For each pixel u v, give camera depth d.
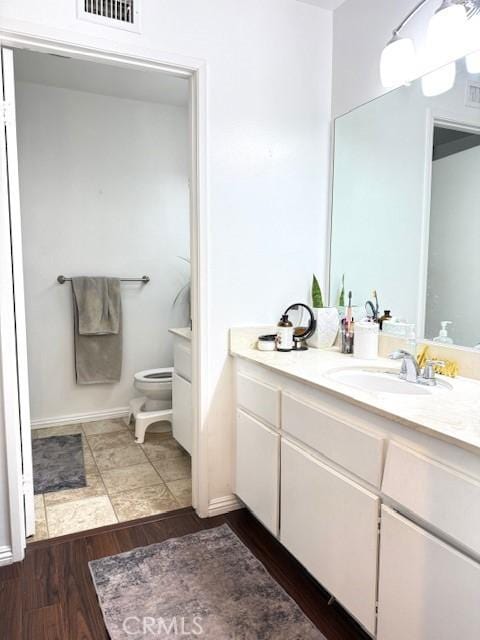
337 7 2.20
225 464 2.16
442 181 1.70
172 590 1.61
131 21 1.77
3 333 1.71
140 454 2.86
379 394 1.35
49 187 3.20
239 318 2.12
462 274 1.63
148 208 3.54
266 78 2.08
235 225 2.07
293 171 2.20
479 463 0.96
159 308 3.65
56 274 3.27
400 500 1.15
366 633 1.42
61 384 3.37
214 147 1.99
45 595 1.60
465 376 1.60
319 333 2.14
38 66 2.82
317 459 1.51
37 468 2.64
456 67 1.62
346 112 2.18
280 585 1.64
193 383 2.11
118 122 3.38
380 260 2.01
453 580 1.01
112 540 1.93
